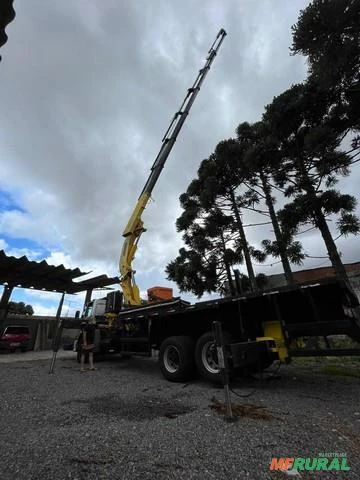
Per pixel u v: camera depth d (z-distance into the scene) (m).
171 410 3.77
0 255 11.92
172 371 5.93
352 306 4.30
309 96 10.34
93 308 11.18
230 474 2.14
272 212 13.84
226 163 14.59
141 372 7.20
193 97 12.70
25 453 2.49
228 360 4.73
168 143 11.55
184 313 6.39
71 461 2.35
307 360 8.00
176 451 2.52
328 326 4.44
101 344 8.66
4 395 4.64
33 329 17.47
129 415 3.56
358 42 6.30
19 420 3.38
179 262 16.28
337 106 9.99
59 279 15.78
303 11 6.40
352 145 8.51
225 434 2.89
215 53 14.41
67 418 3.45
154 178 10.93
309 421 3.22
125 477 2.11
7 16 1.18
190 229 16.20
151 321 7.14
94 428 3.10
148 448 2.58
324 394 4.40
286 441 2.69
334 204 9.66
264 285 14.45
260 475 2.12
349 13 6.00
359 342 4.31
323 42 6.50
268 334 5.26
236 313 5.78
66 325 9.24
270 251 11.59
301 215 10.16
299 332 4.80
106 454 2.47
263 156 11.35
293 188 10.95
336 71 7.07
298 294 4.89
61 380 6.00
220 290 14.76
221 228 14.95
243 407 3.83
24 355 12.90
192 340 6.10
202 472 2.17
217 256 14.98
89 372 7.16
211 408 3.83
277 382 5.41
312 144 9.04
